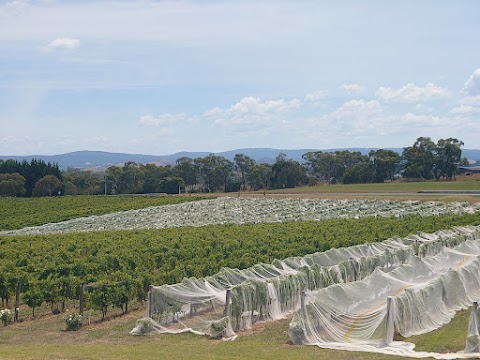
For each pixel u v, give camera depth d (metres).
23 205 112.81
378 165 170.50
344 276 29.50
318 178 196.00
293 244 41.84
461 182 131.75
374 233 47.59
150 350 19.42
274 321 24.59
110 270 35.12
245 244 42.59
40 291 27.95
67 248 44.44
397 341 19.95
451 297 23.97
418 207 72.06
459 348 18.72
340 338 20.45
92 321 26.64
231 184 186.38
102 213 92.12
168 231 55.62
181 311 25.03
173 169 182.75
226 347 20.08
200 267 33.12
